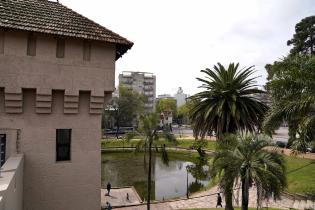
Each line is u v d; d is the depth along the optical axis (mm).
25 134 9586
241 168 13805
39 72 9562
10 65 9148
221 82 22109
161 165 47688
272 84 14250
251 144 14242
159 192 31953
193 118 24094
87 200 10406
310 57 14047
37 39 9547
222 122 21625
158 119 23484
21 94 9328
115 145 62344
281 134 70625
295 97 13570
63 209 10016
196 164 44688
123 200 26641
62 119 10172
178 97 169000
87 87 10320
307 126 12555
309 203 22875
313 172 29625
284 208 22062
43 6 10766
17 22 9156
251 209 21578
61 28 9891
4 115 9320
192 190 32656
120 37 10891
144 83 123750
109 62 10758
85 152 10500
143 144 22734
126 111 80375
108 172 41562
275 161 14180
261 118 21203
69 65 10031
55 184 9945
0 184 5914
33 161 9672
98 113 10734
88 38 10031
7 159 8672
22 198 9312
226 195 15961
